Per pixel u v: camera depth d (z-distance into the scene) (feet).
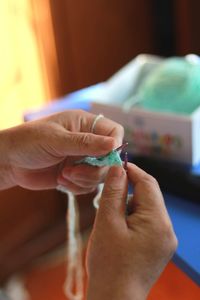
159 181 2.28
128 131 2.50
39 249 4.29
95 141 1.70
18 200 4.06
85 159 1.83
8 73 3.66
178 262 1.91
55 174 2.03
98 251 1.52
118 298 1.46
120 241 1.50
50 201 4.25
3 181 2.10
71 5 3.79
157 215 1.54
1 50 3.56
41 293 3.84
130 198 1.63
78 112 1.92
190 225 2.06
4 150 1.90
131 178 1.64
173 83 2.46
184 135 2.32
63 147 1.78
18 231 4.17
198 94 2.39
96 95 2.85
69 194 2.02
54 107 2.99
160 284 3.66
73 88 4.07
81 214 4.25
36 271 4.13
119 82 2.81
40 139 1.82
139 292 1.48
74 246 2.24
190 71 2.46
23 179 2.07
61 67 3.93
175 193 2.24
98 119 1.88
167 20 4.17
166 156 2.43
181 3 3.87
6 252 4.15
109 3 3.99
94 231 1.55
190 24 3.93
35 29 3.68
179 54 4.12
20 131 1.89
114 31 4.12
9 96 3.72
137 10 4.18
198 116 2.31
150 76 2.69
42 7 3.64
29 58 3.73
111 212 1.55
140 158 2.40
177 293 3.56
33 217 4.22
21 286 3.96
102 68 4.18
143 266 1.49
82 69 4.06
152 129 2.41
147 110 2.41
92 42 4.02
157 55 4.40
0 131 1.94
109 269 1.49
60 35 3.82
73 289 3.72
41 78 3.85
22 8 3.55
